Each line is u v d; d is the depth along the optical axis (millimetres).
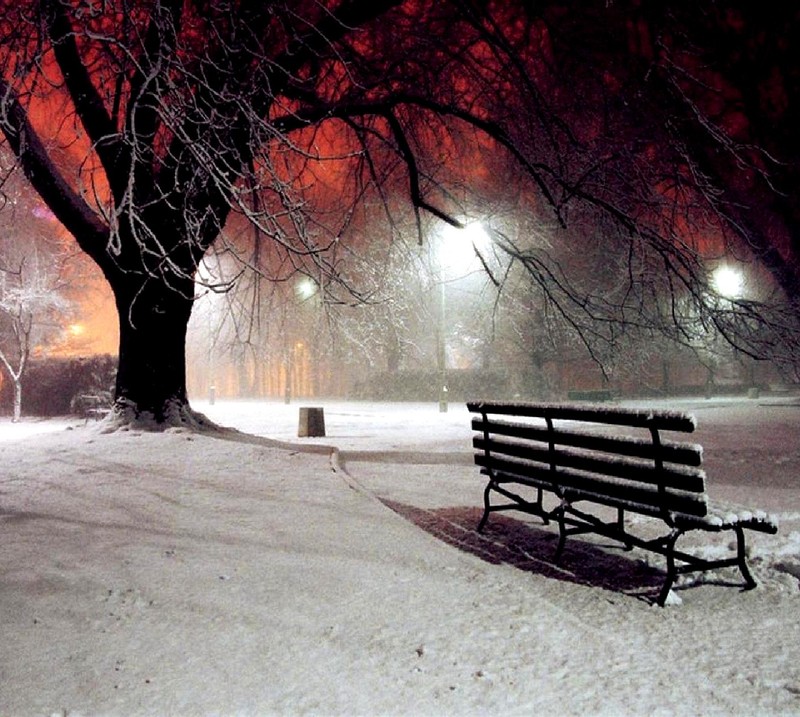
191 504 7336
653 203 13711
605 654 3699
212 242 12609
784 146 21312
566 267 19438
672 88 14531
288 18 11734
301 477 8789
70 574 5008
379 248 22625
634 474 4922
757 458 11906
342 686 3314
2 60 8609
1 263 28719
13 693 3250
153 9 8555
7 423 26859
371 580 4883
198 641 3850
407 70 14211
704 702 3166
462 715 3043
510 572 5305
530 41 15539
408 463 11703
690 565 4680
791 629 4102
